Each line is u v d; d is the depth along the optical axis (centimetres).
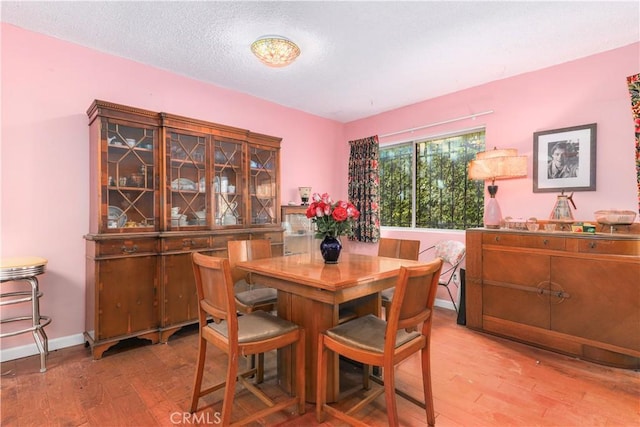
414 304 145
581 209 269
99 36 243
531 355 234
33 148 237
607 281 218
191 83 319
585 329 226
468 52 265
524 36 240
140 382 195
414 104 392
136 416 162
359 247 445
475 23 224
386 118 424
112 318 234
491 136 325
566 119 279
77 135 256
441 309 349
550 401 176
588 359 224
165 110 301
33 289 211
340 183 473
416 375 205
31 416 161
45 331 241
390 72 304
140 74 286
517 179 306
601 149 260
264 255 266
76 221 255
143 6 205
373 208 418
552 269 241
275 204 358
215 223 299
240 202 321
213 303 153
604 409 169
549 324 242
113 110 241
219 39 246
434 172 388
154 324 254
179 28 231
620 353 213
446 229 377
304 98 376
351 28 230
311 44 253
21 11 211
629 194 248
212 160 297
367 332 156
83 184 258
